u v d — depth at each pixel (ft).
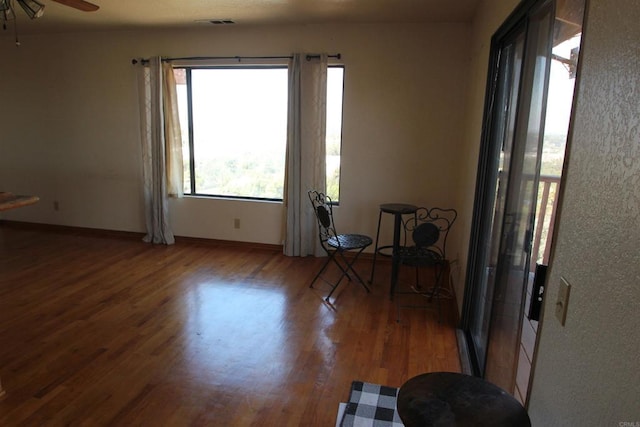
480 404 3.92
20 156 17.39
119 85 15.58
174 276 12.74
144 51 15.05
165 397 7.20
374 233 14.40
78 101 16.19
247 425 6.59
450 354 8.69
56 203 17.46
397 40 13.09
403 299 11.35
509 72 7.12
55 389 7.34
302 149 14.02
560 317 3.04
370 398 7.25
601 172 2.51
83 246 15.56
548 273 3.38
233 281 12.41
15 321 9.74
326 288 12.01
